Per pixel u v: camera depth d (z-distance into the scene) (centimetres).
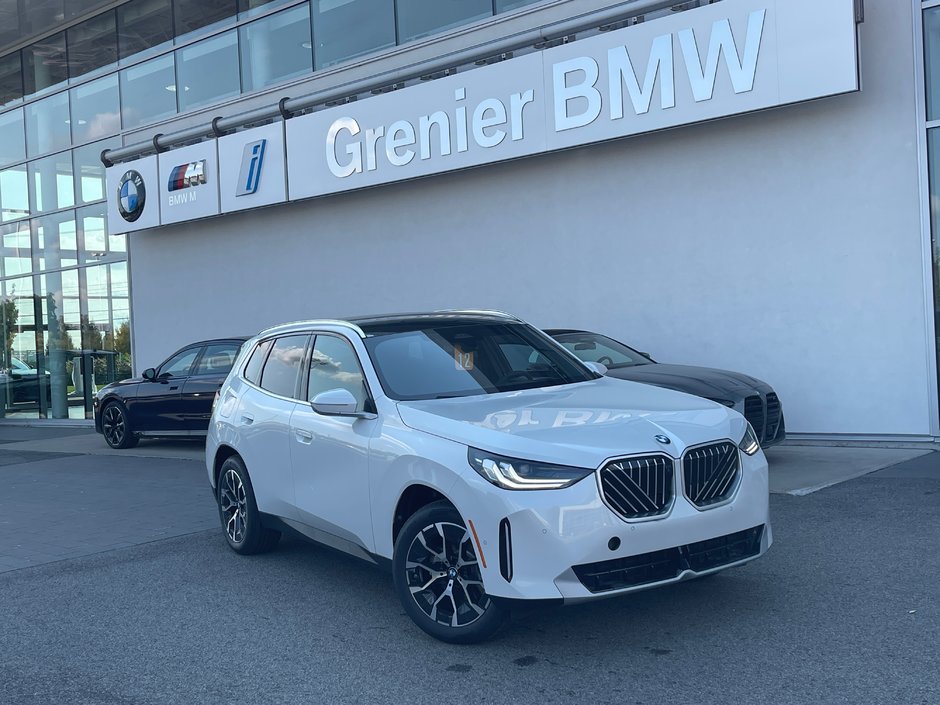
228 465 695
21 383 2170
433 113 1329
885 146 1012
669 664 434
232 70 1711
